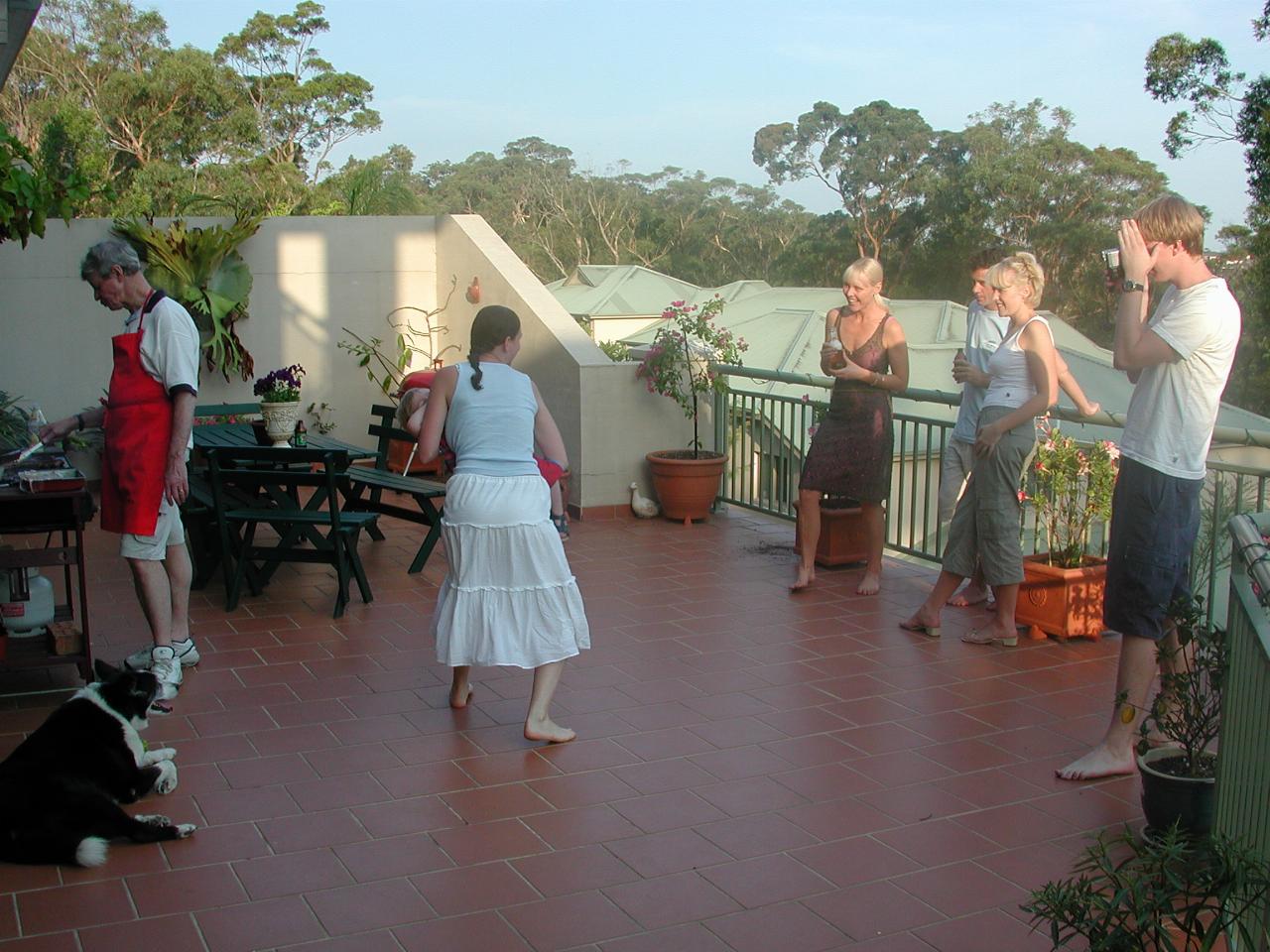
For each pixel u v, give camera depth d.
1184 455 3.86
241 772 4.10
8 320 8.95
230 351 9.57
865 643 5.61
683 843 3.59
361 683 5.02
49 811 3.39
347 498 7.57
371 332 10.25
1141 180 44.19
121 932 3.07
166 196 32.84
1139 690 4.06
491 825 3.71
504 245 9.71
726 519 8.36
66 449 8.08
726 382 8.48
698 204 66.00
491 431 4.24
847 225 52.66
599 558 7.23
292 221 9.88
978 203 46.22
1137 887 2.40
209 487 6.80
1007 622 5.53
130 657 5.12
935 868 3.45
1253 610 2.60
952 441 6.02
